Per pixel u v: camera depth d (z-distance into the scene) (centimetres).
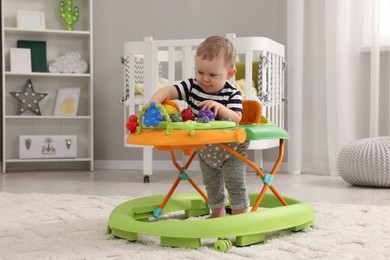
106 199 233
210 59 165
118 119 408
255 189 286
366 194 268
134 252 143
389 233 163
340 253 140
